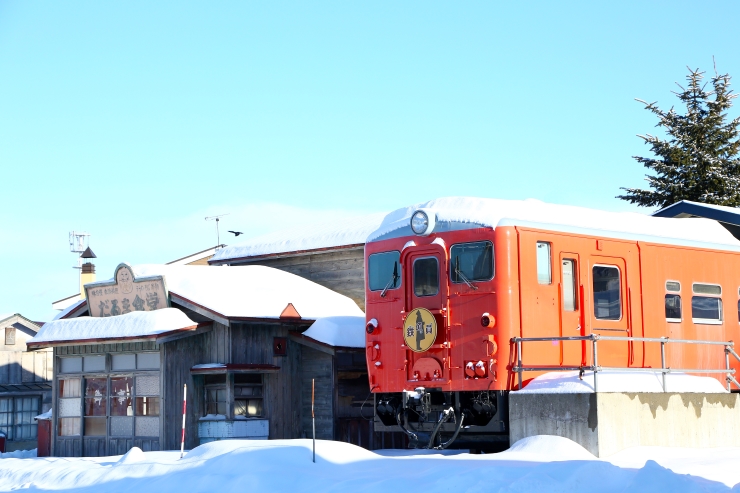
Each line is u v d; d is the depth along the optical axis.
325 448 12.83
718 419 14.94
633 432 13.44
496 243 14.24
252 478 11.36
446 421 14.73
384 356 15.46
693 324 16.81
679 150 42.34
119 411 19.72
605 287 15.41
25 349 31.44
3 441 28.33
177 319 19.06
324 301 21.41
